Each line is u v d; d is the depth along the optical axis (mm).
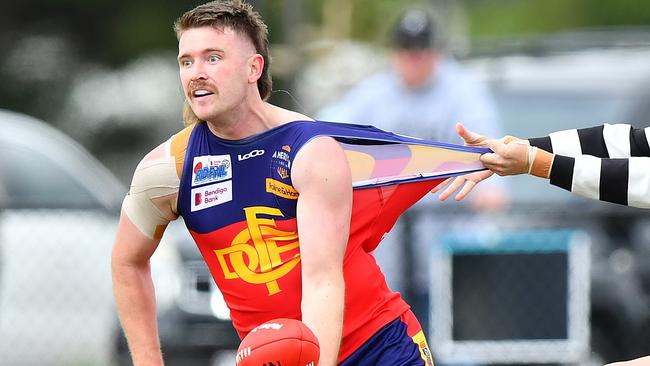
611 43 31078
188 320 25875
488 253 24953
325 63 42625
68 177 30797
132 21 63594
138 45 63188
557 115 29203
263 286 14516
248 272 14555
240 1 14555
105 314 27641
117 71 63000
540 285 24828
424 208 25312
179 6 63969
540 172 15641
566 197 27984
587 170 15383
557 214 25375
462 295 24969
